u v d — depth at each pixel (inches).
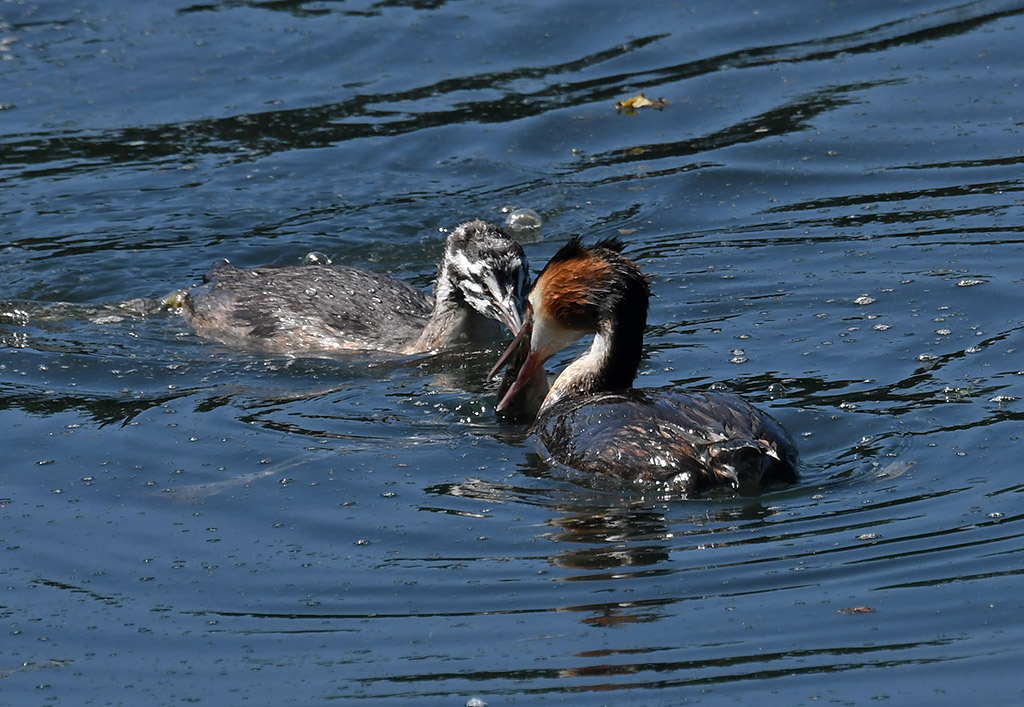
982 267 585.9
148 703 328.8
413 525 409.7
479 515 414.6
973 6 895.1
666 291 595.5
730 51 858.8
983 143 718.5
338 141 780.6
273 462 459.5
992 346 513.7
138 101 829.8
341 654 344.5
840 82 807.1
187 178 749.3
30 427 492.4
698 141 757.9
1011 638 332.8
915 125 746.8
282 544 402.6
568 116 794.8
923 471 426.3
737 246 636.7
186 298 625.6
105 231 698.2
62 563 397.7
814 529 393.1
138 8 952.3
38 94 839.1
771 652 333.7
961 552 373.7
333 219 708.0
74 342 585.3
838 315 554.9
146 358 571.8
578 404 465.7
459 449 468.1
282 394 531.2
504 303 578.2
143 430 488.4
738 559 378.3
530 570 378.9
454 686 326.0
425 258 677.9
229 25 922.7
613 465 427.8
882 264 600.4
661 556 382.6
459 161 756.0
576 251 494.3
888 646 332.8
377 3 946.1
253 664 342.3
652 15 910.4
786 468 422.0
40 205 720.3
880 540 384.5
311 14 935.0
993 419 456.1
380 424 497.4
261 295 617.9
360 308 613.9
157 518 421.7
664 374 515.5
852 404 477.1
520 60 863.7
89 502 434.0
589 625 349.4
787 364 515.8
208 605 371.9
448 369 566.6
